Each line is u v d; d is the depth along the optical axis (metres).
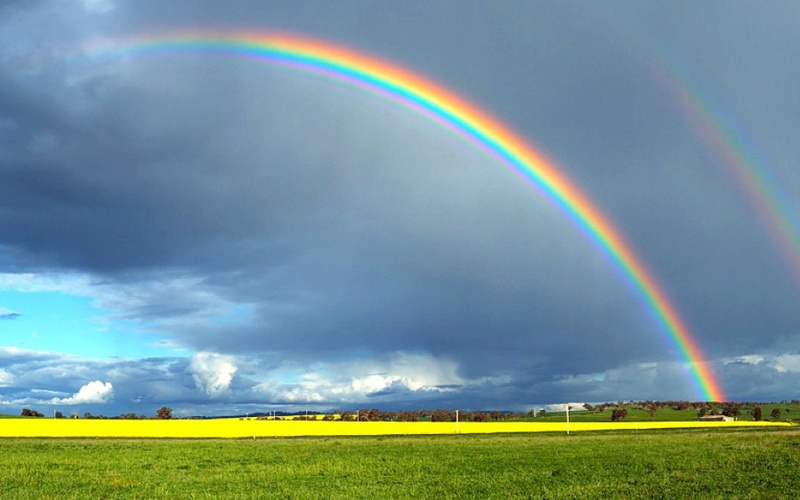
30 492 36.84
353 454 65.44
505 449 71.81
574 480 41.88
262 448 74.00
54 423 125.06
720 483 38.25
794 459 51.03
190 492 37.19
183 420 143.38
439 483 41.19
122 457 60.25
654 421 192.62
